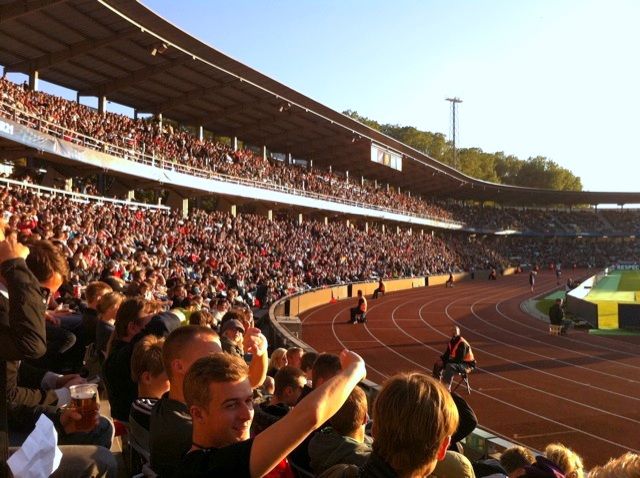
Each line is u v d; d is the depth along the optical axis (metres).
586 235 110.69
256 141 59.94
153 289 14.38
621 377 20.20
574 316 37.44
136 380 4.47
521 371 21.23
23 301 3.17
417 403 2.35
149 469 3.91
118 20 30.72
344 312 39.09
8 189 22.00
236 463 2.33
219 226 39.03
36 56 33.03
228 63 39.62
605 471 2.68
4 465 3.26
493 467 5.75
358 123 57.84
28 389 4.39
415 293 56.19
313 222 59.41
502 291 60.19
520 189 99.38
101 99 38.31
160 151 38.31
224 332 6.28
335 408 2.45
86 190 32.41
